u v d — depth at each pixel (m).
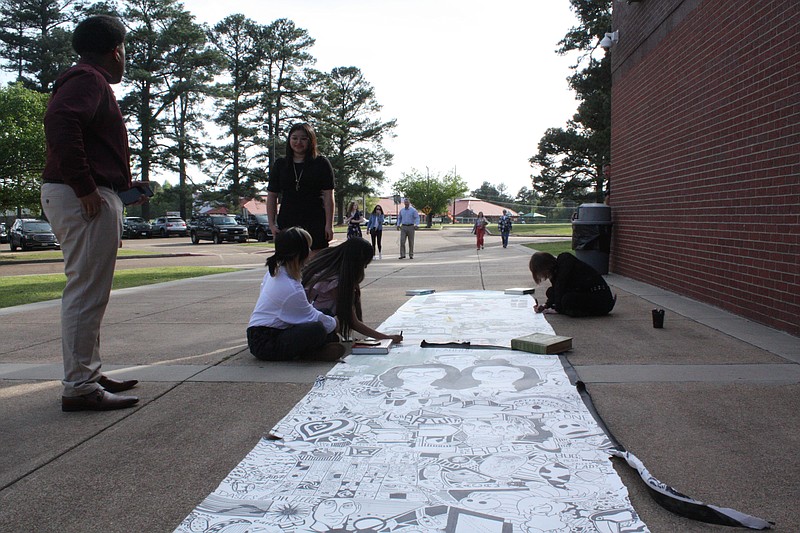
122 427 3.25
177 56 54.38
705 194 6.95
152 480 2.61
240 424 3.25
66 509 2.37
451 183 74.88
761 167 5.64
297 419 3.22
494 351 4.59
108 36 3.52
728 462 2.68
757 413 3.27
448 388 3.68
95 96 3.31
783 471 2.59
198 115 56.81
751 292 5.86
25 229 29.56
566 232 42.66
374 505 2.28
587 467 2.58
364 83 70.81
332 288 4.93
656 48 8.75
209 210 71.56
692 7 7.39
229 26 58.25
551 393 3.55
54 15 51.34
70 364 3.47
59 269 17.94
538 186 41.75
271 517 2.21
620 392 3.65
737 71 6.13
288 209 5.45
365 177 70.38
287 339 4.40
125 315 7.07
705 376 3.95
